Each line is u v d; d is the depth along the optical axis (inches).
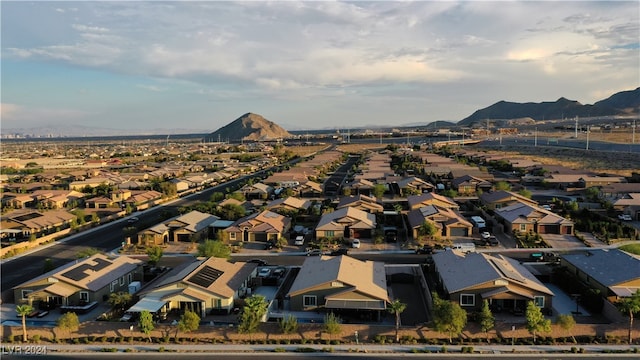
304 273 1957.4
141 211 3949.3
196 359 1450.5
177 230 2864.2
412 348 1488.7
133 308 1701.5
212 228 3034.0
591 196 3905.0
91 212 3887.8
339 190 4697.3
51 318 1766.7
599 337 1518.2
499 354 1441.9
